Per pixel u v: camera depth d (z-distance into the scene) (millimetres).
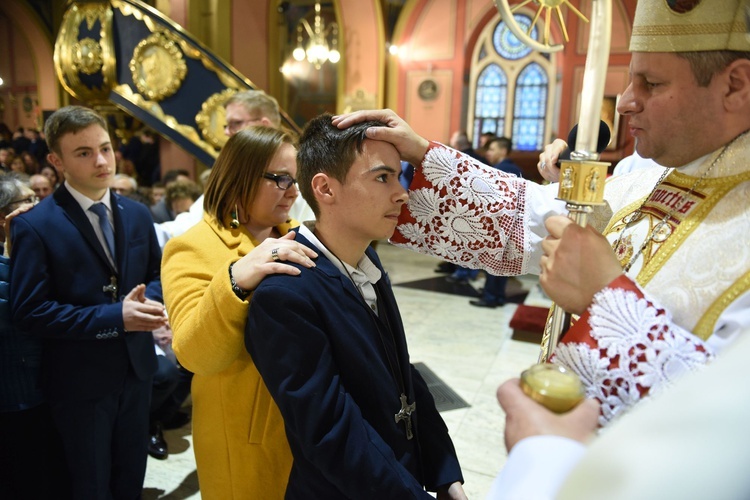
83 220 1774
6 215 1854
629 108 821
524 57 11062
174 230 2422
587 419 552
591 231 764
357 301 1018
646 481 305
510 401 585
